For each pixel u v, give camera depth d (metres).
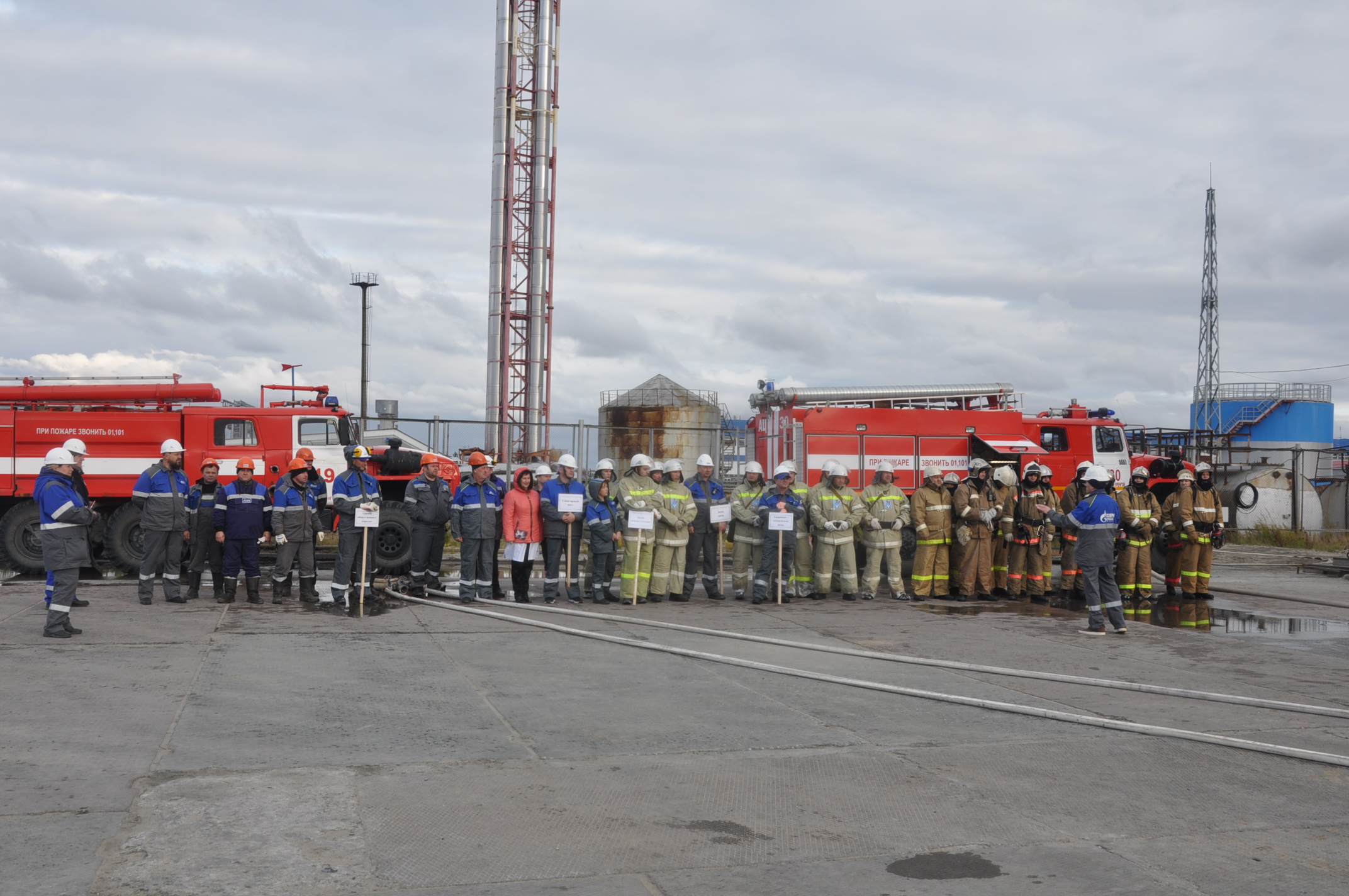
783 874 4.51
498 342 44.94
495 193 44.94
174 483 12.22
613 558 13.73
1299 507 37.56
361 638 10.15
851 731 7.05
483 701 7.62
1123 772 6.25
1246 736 7.19
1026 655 10.28
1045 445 21.84
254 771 5.75
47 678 7.93
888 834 5.05
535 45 45.41
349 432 16.98
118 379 16.92
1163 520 15.80
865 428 20.11
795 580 14.79
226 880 4.26
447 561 20.02
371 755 6.15
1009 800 5.64
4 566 16.42
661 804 5.42
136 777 5.58
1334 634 12.11
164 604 12.23
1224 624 12.93
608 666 9.09
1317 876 4.62
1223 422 46.88
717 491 14.29
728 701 7.86
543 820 5.11
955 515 14.91
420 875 4.38
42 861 4.40
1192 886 4.48
